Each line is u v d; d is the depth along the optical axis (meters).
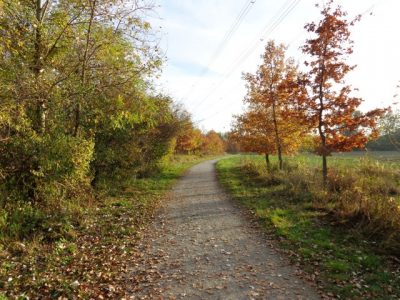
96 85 9.87
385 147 28.53
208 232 8.25
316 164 19.66
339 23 10.55
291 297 4.71
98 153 12.67
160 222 9.38
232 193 13.84
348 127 10.73
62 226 7.90
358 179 11.89
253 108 17.95
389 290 4.79
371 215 7.69
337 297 4.65
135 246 7.23
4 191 8.12
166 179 19.67
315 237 7.25
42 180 8.72
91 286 5.18
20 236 7.17
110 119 11.24
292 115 12.13
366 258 5.90
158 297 4.82
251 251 6.74
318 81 11.14
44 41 8.78
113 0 9.17
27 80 7.77
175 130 22.97
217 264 6.08
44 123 8.96
